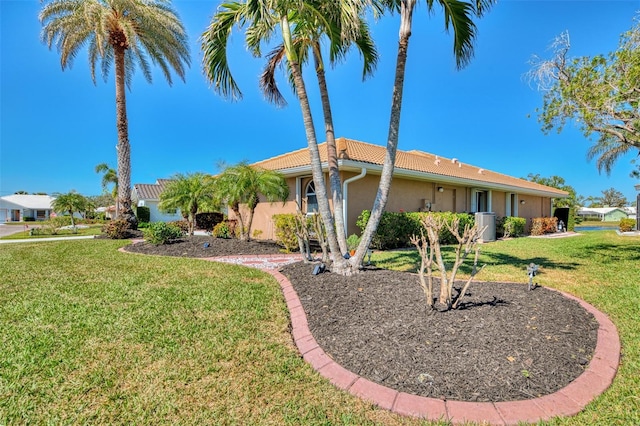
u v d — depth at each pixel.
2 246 11.17
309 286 5.12
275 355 3.12
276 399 2.46
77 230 22.94
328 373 2.80
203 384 2.63
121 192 15.20
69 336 3.44
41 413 2.27
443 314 3.76
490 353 2.96
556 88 7.33
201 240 11.05
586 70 6.79
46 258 8.38
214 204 13.07
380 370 2.77
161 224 10.80
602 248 10.76
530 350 3.02
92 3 13.12
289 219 9.69
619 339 3.40
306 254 7.18
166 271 6.67
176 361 2.97
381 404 2.38
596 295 4.95
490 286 5.15
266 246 10.29
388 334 3.36
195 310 4.27
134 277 6.10
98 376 2.71
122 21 13.73
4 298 4.75
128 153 15.38
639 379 2.68
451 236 12.31
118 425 2.17
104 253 9.28
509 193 19.48
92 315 4.05
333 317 3.90
